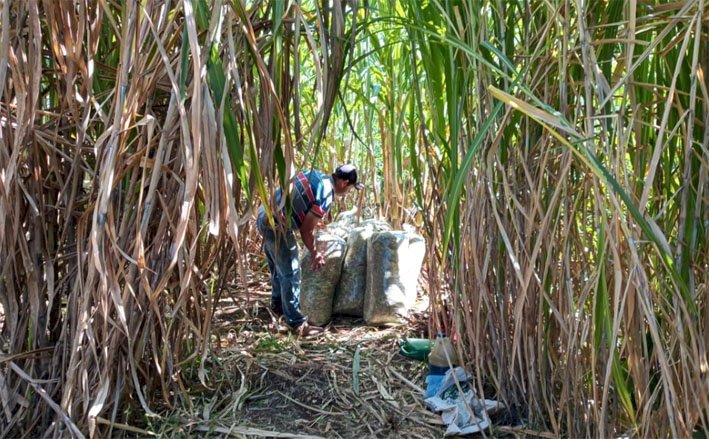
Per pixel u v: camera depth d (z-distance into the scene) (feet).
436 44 6.48
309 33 5.10
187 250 6.55
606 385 5.17
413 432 7.52
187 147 4.76
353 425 7.68
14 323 6.50
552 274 6.59
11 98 6.21
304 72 11.47
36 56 5.34
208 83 5.41
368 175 14.89
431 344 9.24
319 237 11.26
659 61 5.61
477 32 6.24
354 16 5.81
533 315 6.91
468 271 7.39
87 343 6.38
